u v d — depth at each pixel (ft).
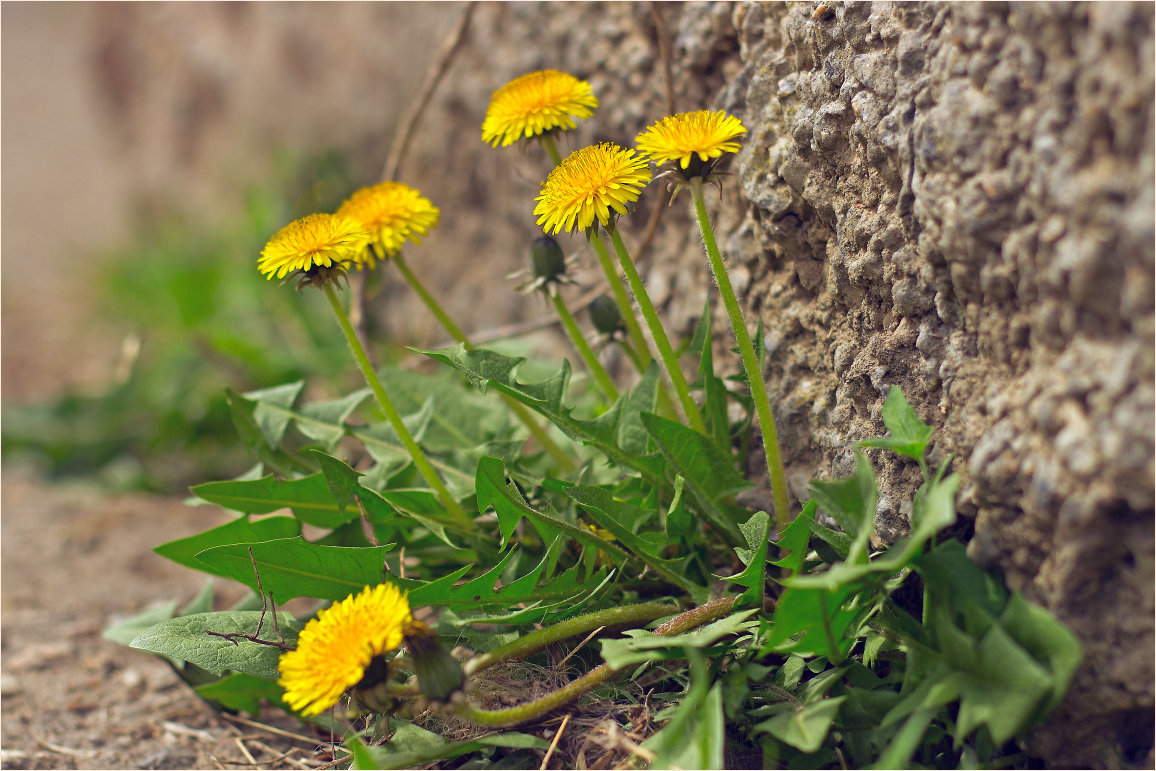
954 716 3.05
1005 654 2.95
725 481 3.21
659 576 3.31
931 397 3.11
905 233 3.11
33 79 15.76
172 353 5.23
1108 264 2.91
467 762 3.14
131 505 4.46
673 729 3.00
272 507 3.36
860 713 3.05
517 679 3.20
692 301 3.59
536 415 3.67
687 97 3.56
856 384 3.19
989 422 3.03
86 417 5.11
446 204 4.58
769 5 3.30
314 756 3.33
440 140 4.52
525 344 3.98
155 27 7.48
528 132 3.28
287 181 5.80
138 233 6.93
